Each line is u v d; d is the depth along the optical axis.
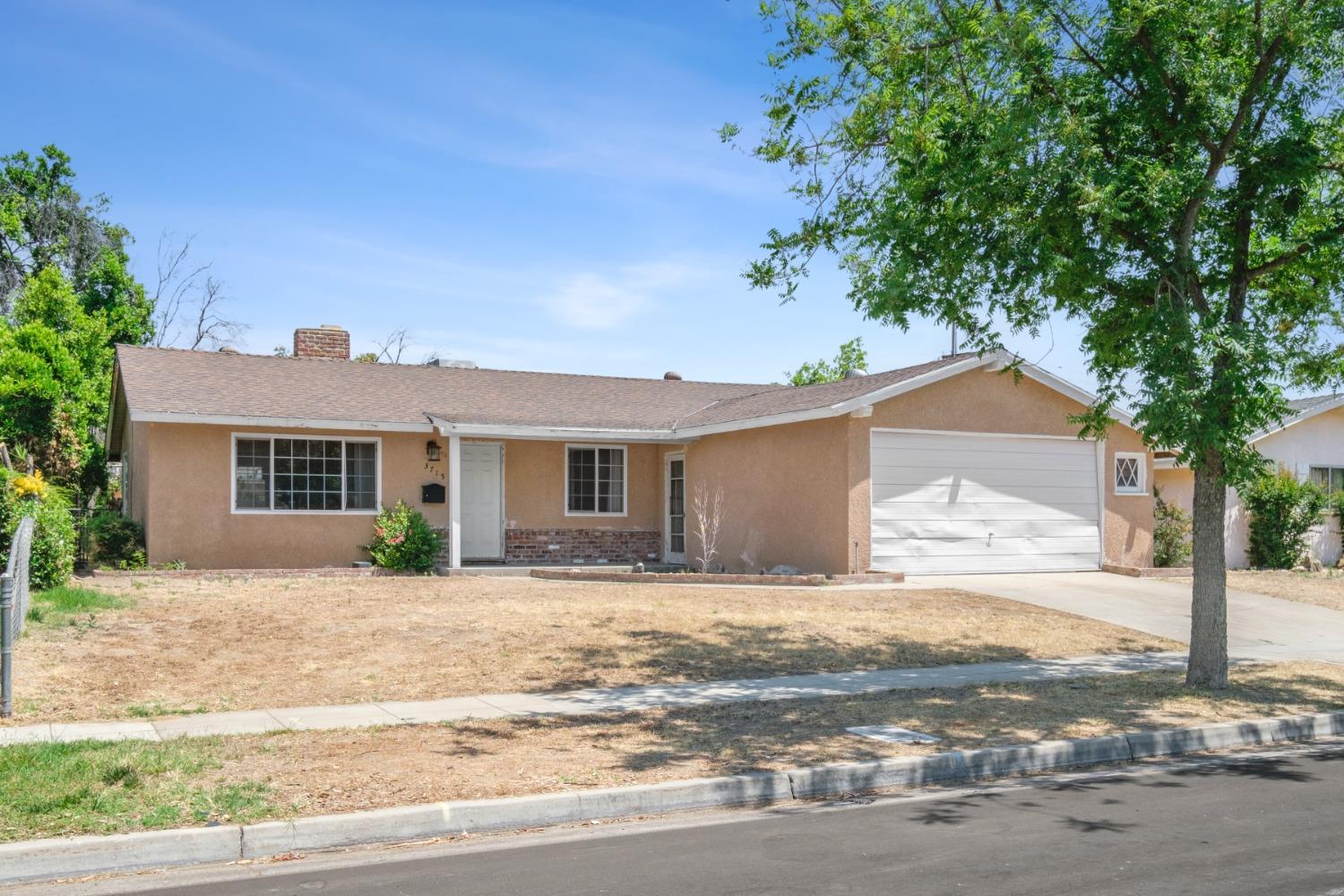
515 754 8.15
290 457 19.73
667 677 11.45
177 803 6.66
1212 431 9.83
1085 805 7.36
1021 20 10.54
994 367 19.56
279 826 6.30
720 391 26.94
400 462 20.59
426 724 9.10
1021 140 10.34
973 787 7.96
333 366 23.53
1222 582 11.44
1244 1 10.57
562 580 18.81
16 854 5.77
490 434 20.28
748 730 9.10
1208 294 12.14
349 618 13.82
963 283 11.23
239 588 16.41
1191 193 10.59
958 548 19.38
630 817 7.12
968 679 11.66
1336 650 14.30
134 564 18.67
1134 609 16.64
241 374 21.45
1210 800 7.46
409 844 6.48
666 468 23.62
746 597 16.52
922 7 11.59
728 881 5.68
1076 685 11.40
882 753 8.34
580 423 21.80
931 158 10.87
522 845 6.45
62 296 29.59
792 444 19.66
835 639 13.66
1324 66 11.02
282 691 10.32
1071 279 11.29
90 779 7.07
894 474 18.83
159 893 5.56
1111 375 12.37
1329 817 6.98
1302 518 23.12
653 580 18.39
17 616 11.52
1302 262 11.88
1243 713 10.10
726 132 12.45
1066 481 20.62
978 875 5.74
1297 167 10.77
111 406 23.44
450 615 14.23
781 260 12.62
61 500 16.06
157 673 10.75
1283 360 11.33
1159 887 5.53
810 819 7.02
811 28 11.95
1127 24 10.63
